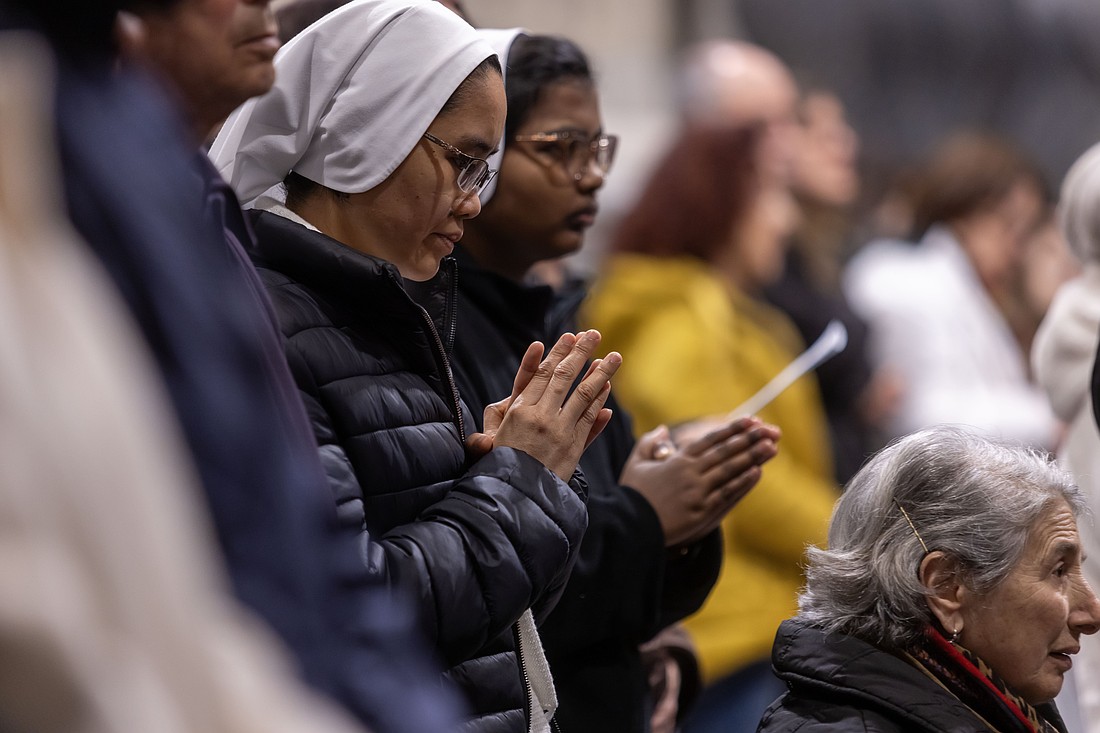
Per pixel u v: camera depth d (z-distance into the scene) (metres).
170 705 1.84
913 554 5.14
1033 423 12.12
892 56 21.78
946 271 12.45
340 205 5.02
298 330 4.55
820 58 21.58
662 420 9.07
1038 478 5.25
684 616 6.54
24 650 1.72
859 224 14.90
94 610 1.80
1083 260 7.86
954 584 5.14
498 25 19.14
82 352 1.83
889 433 11.28
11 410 1.77
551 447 4.72
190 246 2.25
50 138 2.12
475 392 5.79
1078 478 7.33
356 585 2.54
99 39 2.55
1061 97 22.06
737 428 6.21
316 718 2.01
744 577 8.97
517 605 4.46
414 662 2.54
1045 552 5.16
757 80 10.56
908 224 13.45
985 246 12.75
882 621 5.14
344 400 4.53
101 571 1.81
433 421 4.83
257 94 3.61
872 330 11.55
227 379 2.22
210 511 2.16
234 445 2.20
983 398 12.08
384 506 4.56
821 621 5.23
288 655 2.21
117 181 2.17
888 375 11.19
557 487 4.63
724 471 6.16
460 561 4.39
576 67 6.43
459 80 4.95
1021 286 13.00
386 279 4.68
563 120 6.33
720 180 10.16
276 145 5.02
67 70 2.24
